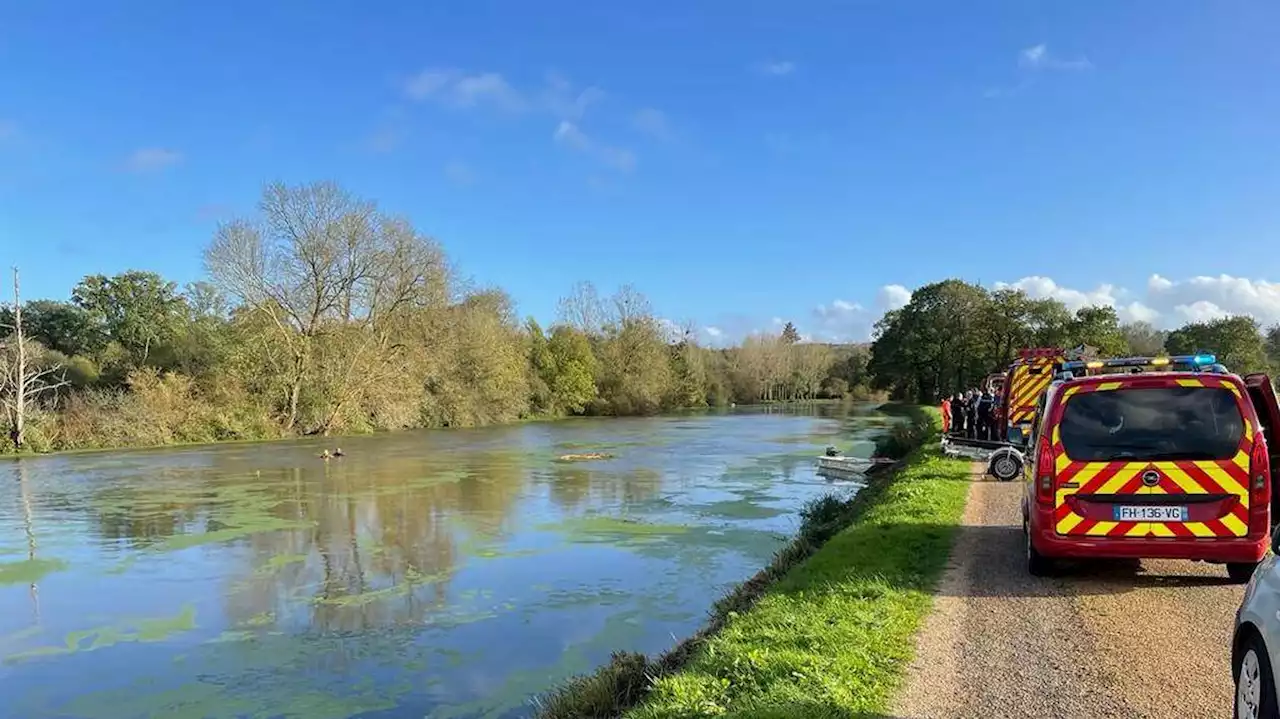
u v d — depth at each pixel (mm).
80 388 43312
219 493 21484
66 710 7609
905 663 5410
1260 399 7855
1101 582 7441
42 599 11352
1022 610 6613
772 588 8312
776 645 5824
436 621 10047
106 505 19641
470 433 46156
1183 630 5996
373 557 13648
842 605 6816
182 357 46219
